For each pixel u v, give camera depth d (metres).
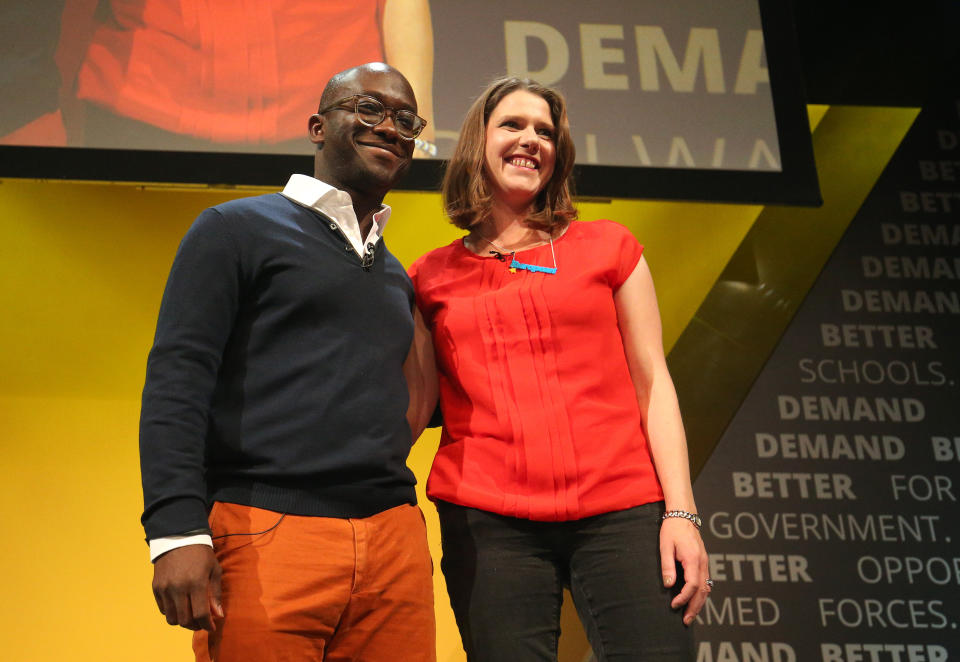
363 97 1.60
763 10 3.44
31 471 3.87
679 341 3.64
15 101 2.99
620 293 1.75
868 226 3.50
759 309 3.66
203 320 1.37
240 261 1.43
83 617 3.71
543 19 3.30
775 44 3.40
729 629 2.87
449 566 1.61
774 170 3.25
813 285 3.40
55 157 2.96
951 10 3.88
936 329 3.35
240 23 3.15
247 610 1.29
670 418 1.65
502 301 1.69
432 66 3.19
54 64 3.04
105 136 3.00
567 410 1.61
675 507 1.56
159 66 3.08
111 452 3.94
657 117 3.25
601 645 1.53
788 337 3.32
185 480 1.27
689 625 1.52
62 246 4.04
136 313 4.06
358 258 1.54
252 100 3.09
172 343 1.34
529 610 1.54
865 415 3.20
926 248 3.48
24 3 3.07
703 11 3.40
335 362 1.43
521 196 1.82
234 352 1.42
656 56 3.32
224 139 3.04
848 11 3.83
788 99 3.34
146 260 4.09
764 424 3.17
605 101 3.24
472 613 1.55
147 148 3.00
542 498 1.57
